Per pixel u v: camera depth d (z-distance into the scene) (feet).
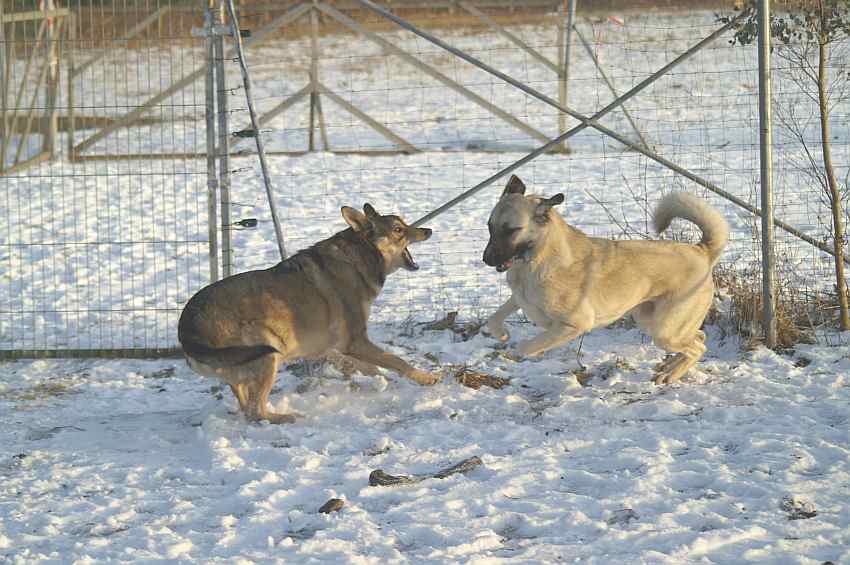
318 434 18.02
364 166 45.98
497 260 18.89
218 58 23.34
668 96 55.67
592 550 12.84
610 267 19.44
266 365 18.71
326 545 13.19
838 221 23.29
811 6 23.34
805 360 21.43
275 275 19.40
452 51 23.63
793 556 12.32
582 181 40.27
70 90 48.11
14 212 39.06
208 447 17.63
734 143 44.37
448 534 13.43
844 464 15.34
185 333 18.63
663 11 71.15
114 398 21.42
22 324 26.45
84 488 15.88
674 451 16.46
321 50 79.92
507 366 21.93
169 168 45.98
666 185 37.50
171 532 13.89
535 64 69.72
